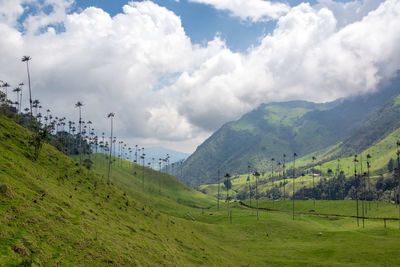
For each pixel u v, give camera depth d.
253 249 81.88
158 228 57.91
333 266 60.47
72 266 24.66
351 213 168.62
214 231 99.38
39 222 27.67
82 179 61.78
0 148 46.75
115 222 44.84
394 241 82.50
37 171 46.75
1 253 20.64
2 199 27.52
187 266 42.56
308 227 118.44
